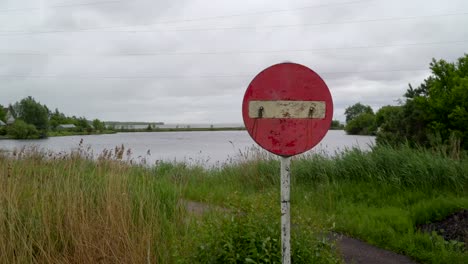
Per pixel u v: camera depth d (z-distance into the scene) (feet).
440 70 48.65
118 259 13.55
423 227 21.26
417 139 48.55
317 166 31.65
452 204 22.62
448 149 32.60
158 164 40.47
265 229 12.05
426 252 17.61
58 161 25.11
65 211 15.57
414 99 52.03
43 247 14.20
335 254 13.61
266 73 10.46
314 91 10.52
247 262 10.96
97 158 26.18
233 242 11.43
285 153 10.48
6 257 13.50
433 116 48.01
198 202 25.63
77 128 303.27
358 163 29.94
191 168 40.55
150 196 18.49
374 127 139.33
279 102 10.45
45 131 202.69
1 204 15.20
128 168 23.90
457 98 44.27
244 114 10.44
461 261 16.31
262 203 13.25
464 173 26.66
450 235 19.30
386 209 24.11
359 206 25.27
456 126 44.27
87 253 13.62
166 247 14.90
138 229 15.17
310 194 27.58
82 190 17.07
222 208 19.12
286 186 10.55
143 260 13.57
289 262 10.45
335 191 28.14
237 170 37.32
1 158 24.03
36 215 15.76
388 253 18.10
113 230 14.29
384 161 29.30
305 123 10.50
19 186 17.79
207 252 11.37
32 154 27.02
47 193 16.61
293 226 13.09
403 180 27.76
